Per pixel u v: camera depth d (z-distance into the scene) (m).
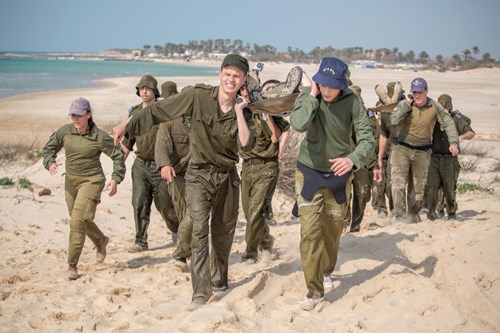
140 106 7.40
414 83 7.82
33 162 13.77
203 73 98.69
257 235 6.48
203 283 4.98
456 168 8.76
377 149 9.16
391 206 9.06
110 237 8.38
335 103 4.79
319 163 4.89
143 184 7.39
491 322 4.34
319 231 4.93
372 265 6.13
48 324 4.81
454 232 7.30
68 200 6.36
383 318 4.59
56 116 26.06
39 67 112.62
